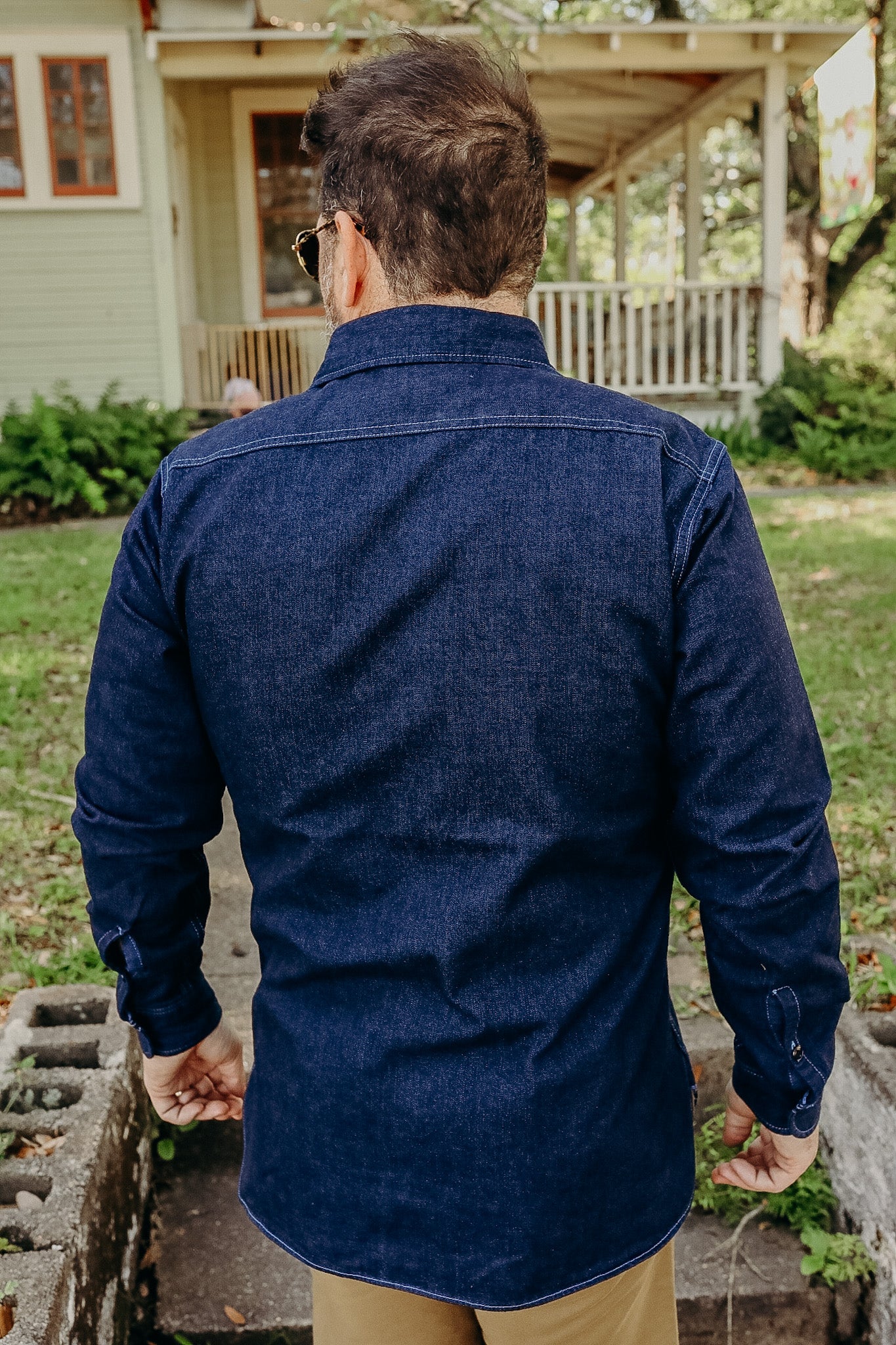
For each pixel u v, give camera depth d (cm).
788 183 1814
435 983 105
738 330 1219
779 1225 233
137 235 1191
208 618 108
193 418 1134
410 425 105
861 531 866
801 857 102
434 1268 107
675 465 104
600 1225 108
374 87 110
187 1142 248
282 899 113
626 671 102
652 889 113
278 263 1371
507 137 108
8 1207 187
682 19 1700
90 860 117
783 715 103
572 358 1366
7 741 475
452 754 103
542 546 101
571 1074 105
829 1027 111
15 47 1142
